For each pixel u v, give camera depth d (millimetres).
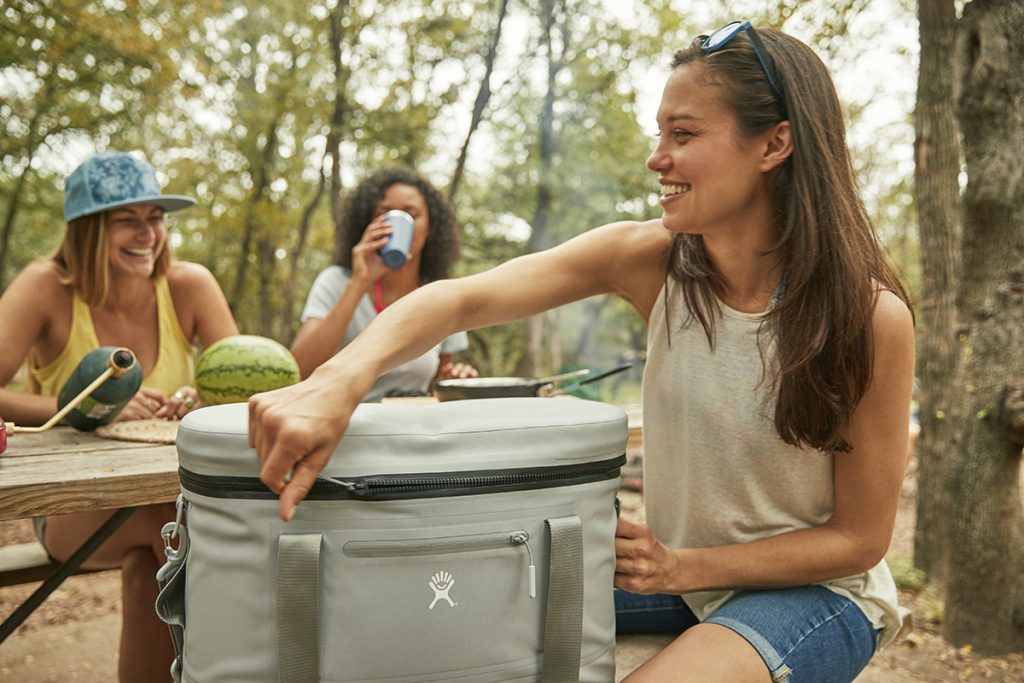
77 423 1979
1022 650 3406
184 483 1137
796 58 1389
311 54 15406
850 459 1443
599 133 15336
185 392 2180
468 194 17969
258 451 1059
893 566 4418
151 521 2031
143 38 12562
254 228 16984
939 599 3992
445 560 1115
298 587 1055
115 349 1967
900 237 11898
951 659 3379
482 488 1131
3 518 1433
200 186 16969
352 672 1084
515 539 1147
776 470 1498
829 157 1391
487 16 14484
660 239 1629
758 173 1394
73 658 3160
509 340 19703
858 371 1369
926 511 4273
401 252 3027
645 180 15305
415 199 3355
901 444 1426
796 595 1482
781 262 1446
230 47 15461
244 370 2086
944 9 4070
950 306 4152
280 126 15938
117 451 1770
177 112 15664
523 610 1176
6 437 1787
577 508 1222
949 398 4180
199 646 1127
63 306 2410
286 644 1061
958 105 3320
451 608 1120
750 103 1343
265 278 18031
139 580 2037
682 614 1758
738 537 1563
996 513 3445
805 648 1393
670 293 1574
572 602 1196
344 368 1155
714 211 1394
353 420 1155
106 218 2363
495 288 1492
